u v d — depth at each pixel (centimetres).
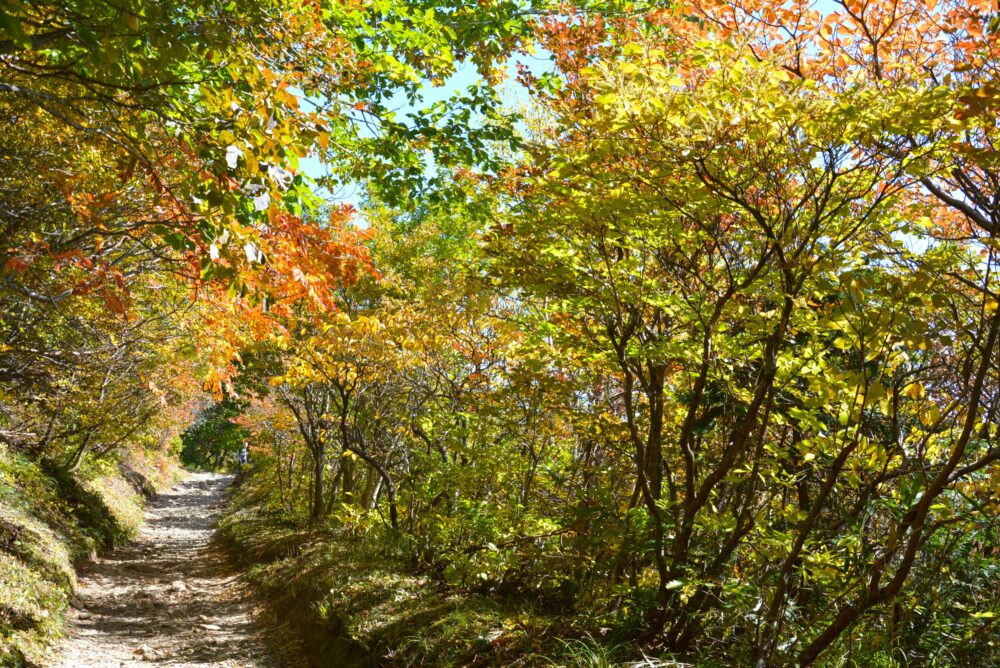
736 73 351
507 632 589
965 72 401
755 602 436
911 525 371
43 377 884
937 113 330
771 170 392
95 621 918
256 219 460
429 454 1084
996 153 343
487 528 776
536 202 550
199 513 2525
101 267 452
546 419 808
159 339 929
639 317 546
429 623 646
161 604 1043
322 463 1530
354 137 730
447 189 780
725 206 425
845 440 405
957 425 433
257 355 1397
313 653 752
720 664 427
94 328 861
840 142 362
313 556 1091
